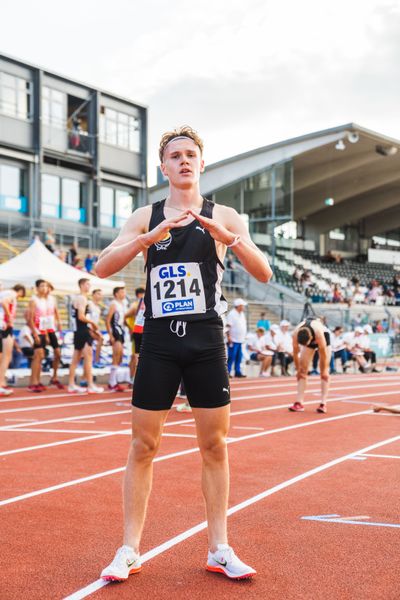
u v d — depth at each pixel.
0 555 3.60
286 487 5.25
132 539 3.35
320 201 48.34
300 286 34.09
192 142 3.47
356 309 26.83
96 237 30.59
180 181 3.43
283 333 19.42
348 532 4.04
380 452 6.86
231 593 3.10
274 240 33.56
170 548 3.75
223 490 3.42
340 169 40.25
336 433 8.19
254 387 15.12
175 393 3.40
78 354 12.92
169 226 3.18
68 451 6.78
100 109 34.38
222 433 3.41
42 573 3.34
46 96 32.03
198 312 3.32
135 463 3.40
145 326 3.41
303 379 10.57
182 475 5.63
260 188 34.31
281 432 8.23
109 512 4.47
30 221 29.03
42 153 31.47
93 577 3.30
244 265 3.35
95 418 9.30
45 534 3.98
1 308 12.15
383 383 17.16
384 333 26.38
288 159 33.62
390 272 49.53
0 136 30.25
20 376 14.08
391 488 5.23
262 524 4.21
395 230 58.66
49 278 15.73
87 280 12.90
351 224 55.62
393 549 3.72
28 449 6.89
